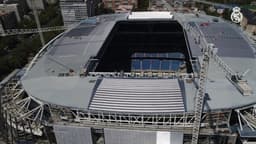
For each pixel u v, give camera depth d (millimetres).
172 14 164625
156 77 93938
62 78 96875
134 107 79875
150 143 80750
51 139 90625
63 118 85312
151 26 165125
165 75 98062
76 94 86438
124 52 159625
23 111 89250
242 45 118938
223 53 110188
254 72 96250
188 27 141375
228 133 79188
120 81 90938
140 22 161500
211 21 155125
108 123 82312
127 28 167500
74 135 82625
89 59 109812
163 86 86750
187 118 80875
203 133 79312
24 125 88062
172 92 83750
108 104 81500
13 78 110188
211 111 77875
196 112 73375
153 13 165625
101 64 134375
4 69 156750
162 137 78875
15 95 97812
